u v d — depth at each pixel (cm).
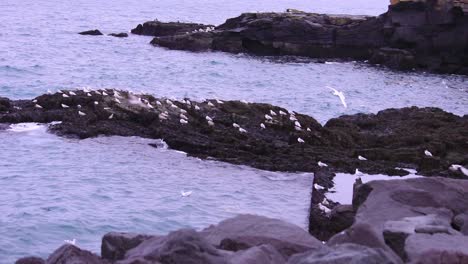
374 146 4741
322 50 10800
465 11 9675
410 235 1441
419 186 2019
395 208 1873
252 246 1409
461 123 5259
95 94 5516
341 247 1215
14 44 11388
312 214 3222
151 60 10156
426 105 7456
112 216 3250
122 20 18425
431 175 4031
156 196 3594
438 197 1939
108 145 4588
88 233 3038
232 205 3528
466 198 1955
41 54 10250
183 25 13375
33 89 7294
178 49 11438
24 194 3522
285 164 4262
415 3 10038
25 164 4091
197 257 1206
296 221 3316
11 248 2831
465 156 4434
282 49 10931
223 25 11812
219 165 4269
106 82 8156
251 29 11050
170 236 1268
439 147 4509
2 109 5259
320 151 4544
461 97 8000
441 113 5541
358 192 2067
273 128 5038
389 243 1472
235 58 10625
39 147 4469
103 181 3809
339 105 7219
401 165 4269
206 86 8200
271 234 1488
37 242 2911
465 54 9831
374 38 10588
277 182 3972
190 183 3856
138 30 13750
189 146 4562
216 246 1458
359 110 6994
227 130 4941
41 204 3366
